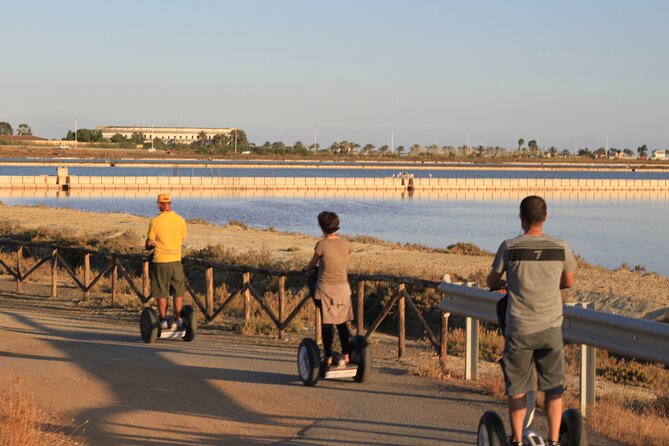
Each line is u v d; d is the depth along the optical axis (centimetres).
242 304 1880
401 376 1088
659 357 753
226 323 1648
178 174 17950
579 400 902
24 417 738
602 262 4728
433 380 1062
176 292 1368
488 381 1004
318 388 1004
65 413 866
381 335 1716
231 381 1040
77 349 1264
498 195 12988
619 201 11906
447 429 812
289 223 7119
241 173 19825
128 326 1578
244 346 1354
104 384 1009
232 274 2597
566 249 628
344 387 1011
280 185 13300
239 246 3534
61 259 2067
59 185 11975
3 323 1538
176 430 810
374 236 6069
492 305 1002
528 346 618
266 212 8381
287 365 1164
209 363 1165
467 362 1069
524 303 620
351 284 2216
